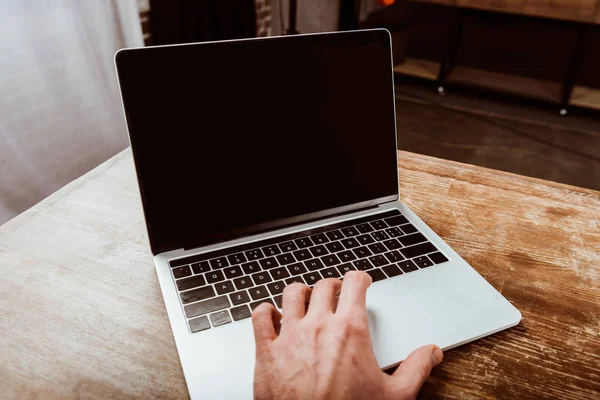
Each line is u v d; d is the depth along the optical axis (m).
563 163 2.51
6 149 1.56
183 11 2.28
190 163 0.60
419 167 0.86
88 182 0.77
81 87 1.76
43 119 1.66
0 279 0.57
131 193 0.75
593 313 0.56
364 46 0.68
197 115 0.60
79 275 0.58
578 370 0.49
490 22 3.54
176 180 0.60
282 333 0.44
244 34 2.68
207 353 0.47
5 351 0.48
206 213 0.62
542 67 3.49
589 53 3.56
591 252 0.67
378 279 0.58
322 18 3.53
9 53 1.50
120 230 0.66
